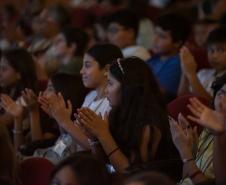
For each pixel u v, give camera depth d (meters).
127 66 4.49
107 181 3.43
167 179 2.95
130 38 7.63
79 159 3.44
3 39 10.06
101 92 5.35
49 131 5.85
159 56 7.12
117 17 7.58
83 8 11.45
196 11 10.20
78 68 7.11
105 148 4.34
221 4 9.28
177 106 5.33
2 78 6.56
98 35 8.56
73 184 3.38
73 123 4.84
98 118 4.41
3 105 5.71
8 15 10.82
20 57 6.52
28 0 11.16
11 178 4.09
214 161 3.90
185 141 4.16
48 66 8.13
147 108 4.39
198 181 4.05
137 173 3.10
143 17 9.73
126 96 4.41
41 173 4.27
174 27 6.94
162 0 12.14
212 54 6.21
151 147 4.33
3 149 4.09
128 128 4.36
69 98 5.62
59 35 8.24
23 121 5.99
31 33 9.99
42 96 4.99
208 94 5.96
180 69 6.88
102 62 5.34
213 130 3.64
